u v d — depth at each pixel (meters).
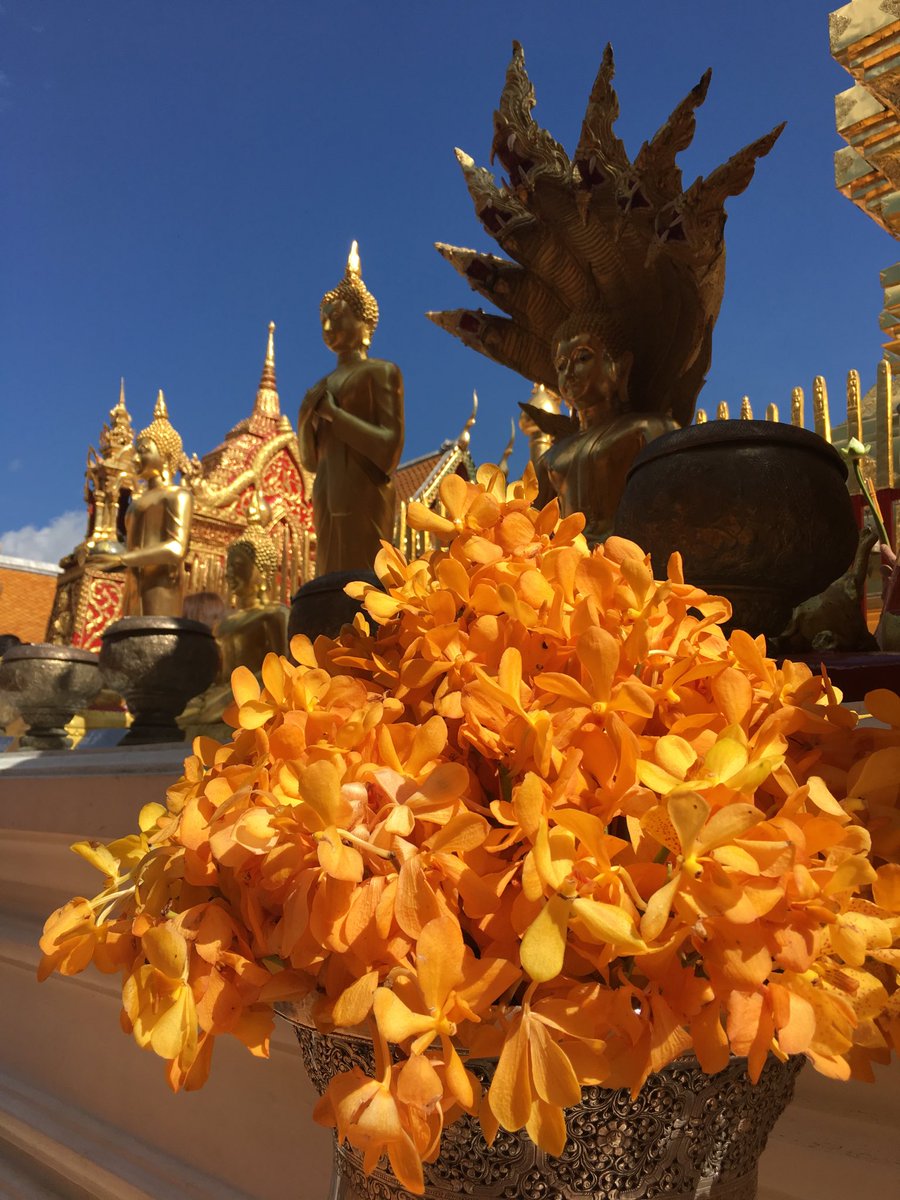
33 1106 1.22
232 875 0.38
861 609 1.14
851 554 0.95
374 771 0.36
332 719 0.41
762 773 0.32
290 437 6.77
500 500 0.56
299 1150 0.89
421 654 0.47
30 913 1.37
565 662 0.43
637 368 1.70
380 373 2.27
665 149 1.41
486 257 1.76
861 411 2.22
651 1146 0.36
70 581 5.71
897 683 0.82
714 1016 0.31
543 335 1.80
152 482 3.80
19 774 1.37
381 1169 0.39
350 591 0.50
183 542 3.52
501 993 0.32
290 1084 0.92
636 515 0.93
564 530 0.49
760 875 0.30
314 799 0.32
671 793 0.30
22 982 1.37
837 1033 0.31
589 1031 0.30
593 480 1.58
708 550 0.89
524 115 1.63
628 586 0.42
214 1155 0.99
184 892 0.39
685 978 0.32
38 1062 1.29
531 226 1.66
